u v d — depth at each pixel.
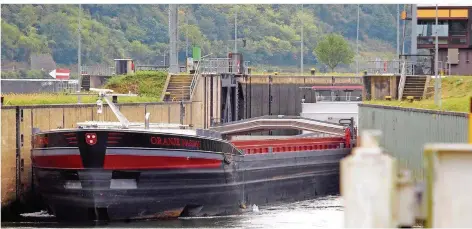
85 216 113.81
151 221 116.06
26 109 125.94
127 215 113.88
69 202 113.00
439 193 22.86
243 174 133.12
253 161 137.25
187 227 110.88
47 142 112.38
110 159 108.88
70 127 137.12
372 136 23.00
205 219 121.25
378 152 22.84
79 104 140.25
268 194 144.00
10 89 195.12
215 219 122.31
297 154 154.12
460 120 99.56
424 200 22.91
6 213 122.44
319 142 164.25
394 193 22.70
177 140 113.62
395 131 140.50
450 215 22.83
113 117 151.12
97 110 131.62
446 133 107.56
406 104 156.00
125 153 109.25
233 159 128.00
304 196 157.25
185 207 118.62
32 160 118.81
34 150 116.88
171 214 117.75
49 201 115.94
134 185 111.69
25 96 152.62
